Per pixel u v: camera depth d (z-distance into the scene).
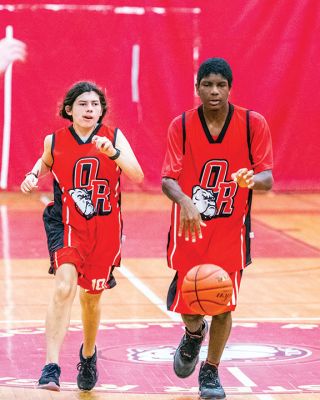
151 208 32.50
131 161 11.48
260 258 23.73
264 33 35.00
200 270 10.99
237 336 15.40
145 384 12.32
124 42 34.84
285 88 35.19
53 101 34.88
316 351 14.31
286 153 35.50
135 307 17.92
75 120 11.58
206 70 11.18
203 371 11.70
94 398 11.59
